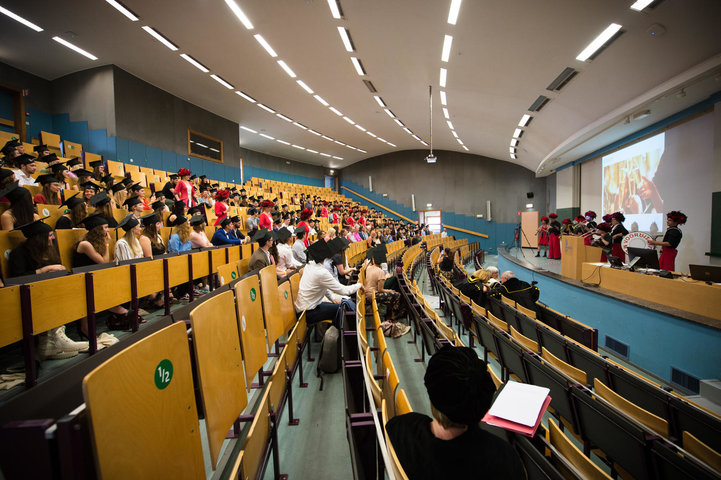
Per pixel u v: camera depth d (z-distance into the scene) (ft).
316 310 11.38
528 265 24.54
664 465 4.28
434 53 26.78
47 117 32.32
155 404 3.31
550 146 38.14
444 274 23.22
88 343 7.15
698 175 22.12
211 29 26.37
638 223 28.53
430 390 2.96
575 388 6.04
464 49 24.84
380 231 43.75
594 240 20.53
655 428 5.39
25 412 2.86
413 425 3.25
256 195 44.14
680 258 23.67
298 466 6.34
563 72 23.12
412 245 43.70
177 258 10.53
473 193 72.28
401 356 12.44
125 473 2.80
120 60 31.04
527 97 28.91
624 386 7.22
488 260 58.70
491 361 12.71
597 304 15.58
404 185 77.77
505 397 4.44
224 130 48.14
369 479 4.63
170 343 3.67
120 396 2.87
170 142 38.65
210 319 4.71
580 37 19.10
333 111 46.96
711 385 9.30
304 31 26.53
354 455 3.97
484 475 2.77
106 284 7.57
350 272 18.03
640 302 13.04
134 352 3.10
